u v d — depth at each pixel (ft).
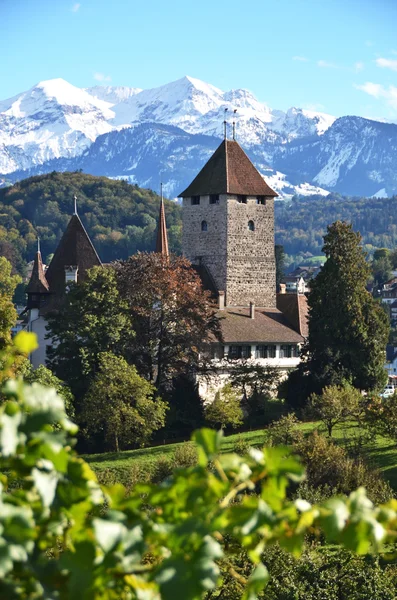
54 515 48.16
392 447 457.27
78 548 46.01
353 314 587.68
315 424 505.25
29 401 46.03
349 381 583.99
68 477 48.57
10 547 42.96
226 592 187.01
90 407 479.00
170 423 541.75
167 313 557.74
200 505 49.49
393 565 229.45
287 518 47.85
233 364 608.19
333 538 47.29
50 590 45.01
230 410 526.57
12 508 43.93
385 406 452.35
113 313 528.22
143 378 518.78
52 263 626.64
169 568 45.39
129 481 398.42
